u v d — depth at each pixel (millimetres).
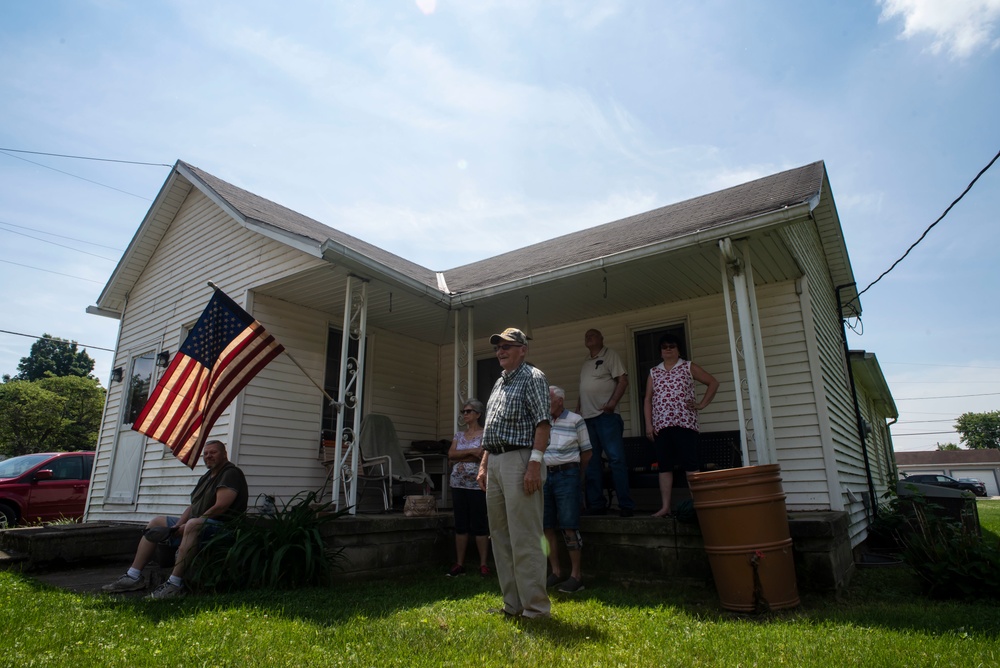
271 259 7344
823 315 7926
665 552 5039
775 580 3924
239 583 4633
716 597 4473
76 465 10578
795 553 4562
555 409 4973
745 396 6957
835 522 4719
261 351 5938
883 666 2682
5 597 4180
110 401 9836
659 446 5398
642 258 5707
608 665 2725
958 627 3432
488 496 3830
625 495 5797
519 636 3182
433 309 7973
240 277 7734
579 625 3445
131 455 8859
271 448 7195
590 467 6203
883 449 15734
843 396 8500
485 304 7676
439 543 6242
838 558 4711
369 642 3043
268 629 3273
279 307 7750
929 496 7645
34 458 10430
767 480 4051
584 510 6684
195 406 5750
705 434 6688
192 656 2750
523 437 3654
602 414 6113
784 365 6785
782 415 6668
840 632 3311
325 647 2963
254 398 7148
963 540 4652
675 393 5332
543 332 8812
